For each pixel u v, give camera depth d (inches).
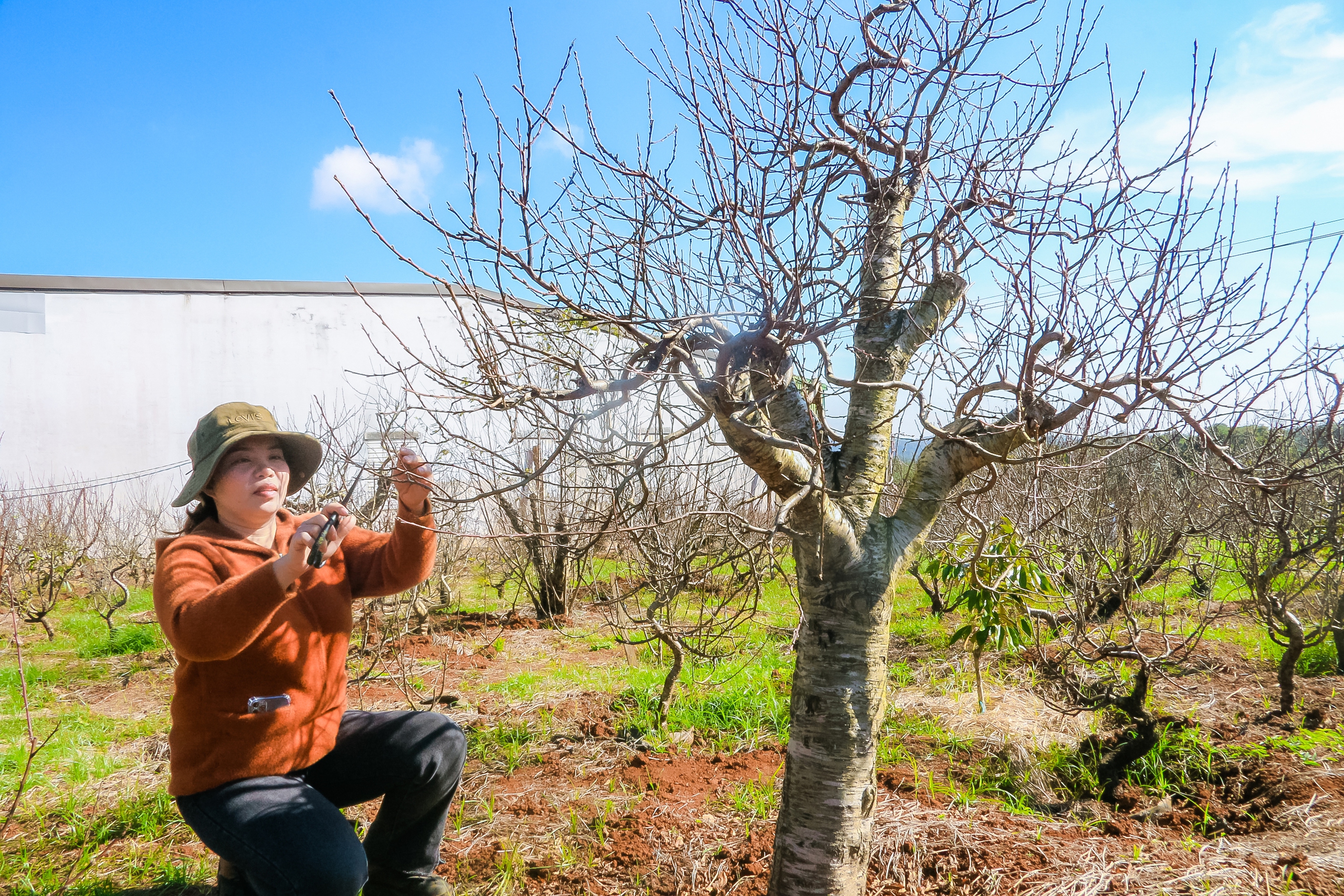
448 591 367.6
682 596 324.8
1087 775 157.6
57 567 404.2
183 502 84.0
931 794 145.8
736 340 89.7
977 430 104.7
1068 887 111.4
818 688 98.9
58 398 649.0
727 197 88.0
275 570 70.3
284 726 80.4
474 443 106.0
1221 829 133.3
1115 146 88.1
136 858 132.0
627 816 140.0
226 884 84.9
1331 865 113.4
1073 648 181.9
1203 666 238.8
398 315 711.7
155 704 240.4
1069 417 94.4
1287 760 152.8
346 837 77.6
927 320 108.0
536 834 134.6
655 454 152.0
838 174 110.1
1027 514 214.5
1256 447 178.7
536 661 275.1
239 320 682.8
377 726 90.4
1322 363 89.7
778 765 165.9
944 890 113.7
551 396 89.2
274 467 88.7
